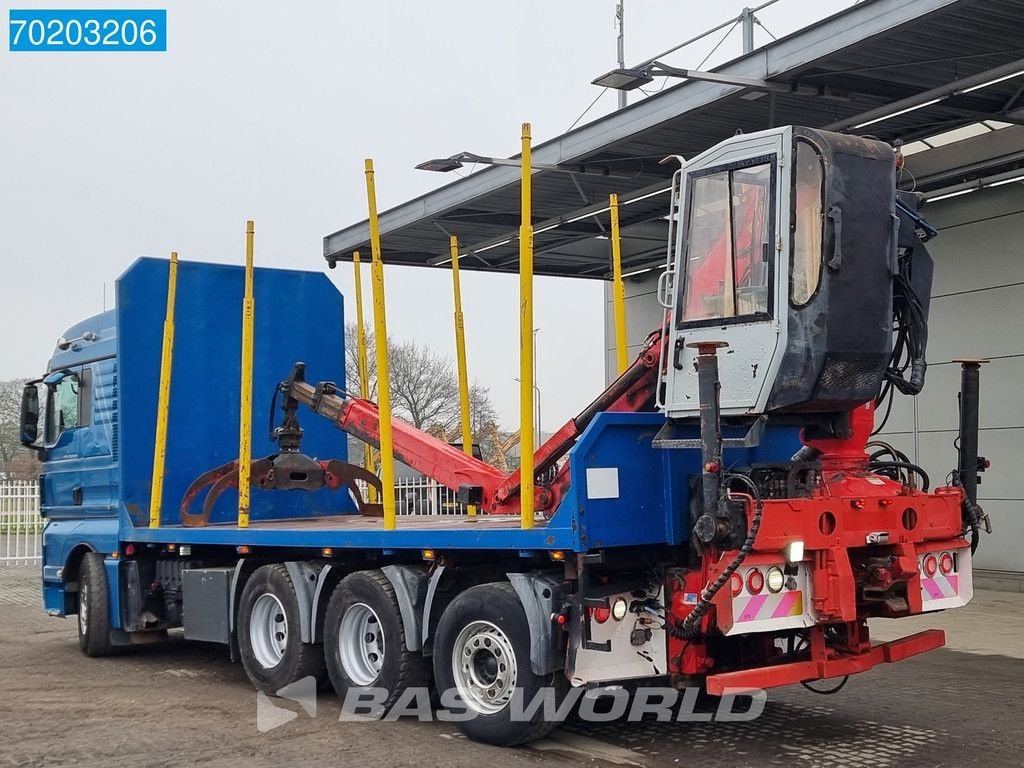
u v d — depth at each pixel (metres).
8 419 46.03
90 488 11.28
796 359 6.46
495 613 6.98
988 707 8.09
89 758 6.82
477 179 15.23
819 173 6.55
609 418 6.67
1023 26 10.34
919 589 6.97
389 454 7.99
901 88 12.05
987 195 14.92
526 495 6.93
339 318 11.69
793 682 6.54
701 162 6.96
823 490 6.69
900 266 7.15
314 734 7.42
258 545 9.11
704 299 6.84
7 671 10.22
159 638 11.02
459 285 10.09
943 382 15.35
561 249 18.55
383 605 7.82
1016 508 14.52
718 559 6.45
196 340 10.89
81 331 11.74
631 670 6.82
